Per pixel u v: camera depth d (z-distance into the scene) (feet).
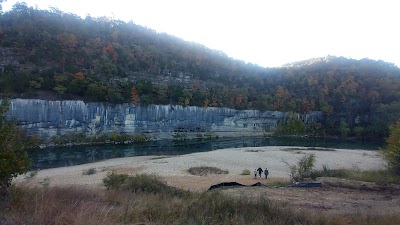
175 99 335.67
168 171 118.42
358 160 147.33
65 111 255.91
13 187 27.04
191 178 100.58
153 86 330.95
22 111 232.32
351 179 59.57
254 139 320.91
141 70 370.12
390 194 47.73
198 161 144.66
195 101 347.77
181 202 29.99
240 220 22.75
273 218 24.70
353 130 345.10
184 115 335.88
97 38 362.94
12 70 270.46
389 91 374.63
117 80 315.58
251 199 29.68
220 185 69.21
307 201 40.34
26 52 297.12
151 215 24.14
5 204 23.17
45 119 244.01
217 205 26.53
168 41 459.73
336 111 384.47
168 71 387.75
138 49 390.83
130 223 21.44
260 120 386.32
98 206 25.66
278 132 356.59
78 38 346.95
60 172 120.98
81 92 275.80
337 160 146.82
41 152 201.36
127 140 277.03
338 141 306.14
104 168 126.11
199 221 22.03
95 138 260.42
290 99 408.05
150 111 312.50
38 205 22.36
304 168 75.36
